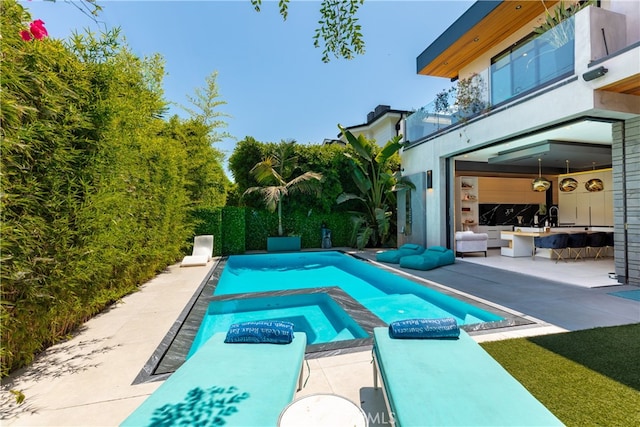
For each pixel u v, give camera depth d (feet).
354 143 35.40
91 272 11.04
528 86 19.24
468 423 4.55
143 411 5.08
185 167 26.76
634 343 9.39
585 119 17.10
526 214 43.06
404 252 26.45
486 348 9.14
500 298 14.88
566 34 16.84
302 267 29.76
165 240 22.17
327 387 7.48
